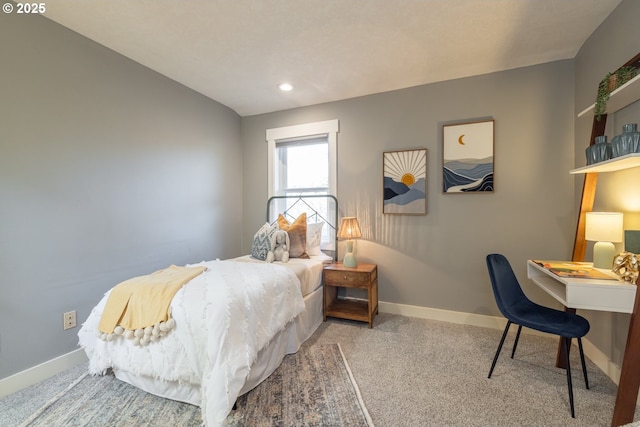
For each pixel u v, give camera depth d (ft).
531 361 6.64
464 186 8.83
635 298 4.38
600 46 6.47
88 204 7.01
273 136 11.86
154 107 8.65
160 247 8.87
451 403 5.23
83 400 5.33
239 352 4.77
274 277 6.59
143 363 5.16
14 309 5.77
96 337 5.57
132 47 7.43
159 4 5.85
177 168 9.45
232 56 7.86
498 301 5.95
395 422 4.79
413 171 9.51
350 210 10.50
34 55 6.05
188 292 5.25
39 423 4.79
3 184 5.63
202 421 4.72
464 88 8.91
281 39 7.07
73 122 6.71
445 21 6.40
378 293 10.06
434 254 9.33
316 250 10.30
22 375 5.83
